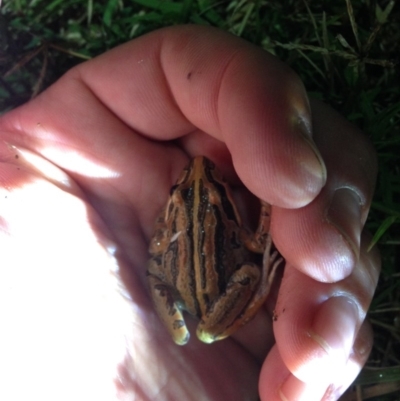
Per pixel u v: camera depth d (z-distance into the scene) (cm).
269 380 12
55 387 12
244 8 19
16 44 19
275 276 14
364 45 16
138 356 13
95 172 15
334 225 12
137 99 14
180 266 15
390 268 16
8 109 19
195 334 15
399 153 17
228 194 15
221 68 12
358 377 15
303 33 18
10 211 13
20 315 12
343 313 12
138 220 15
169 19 18
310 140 11
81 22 19
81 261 13
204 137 15
